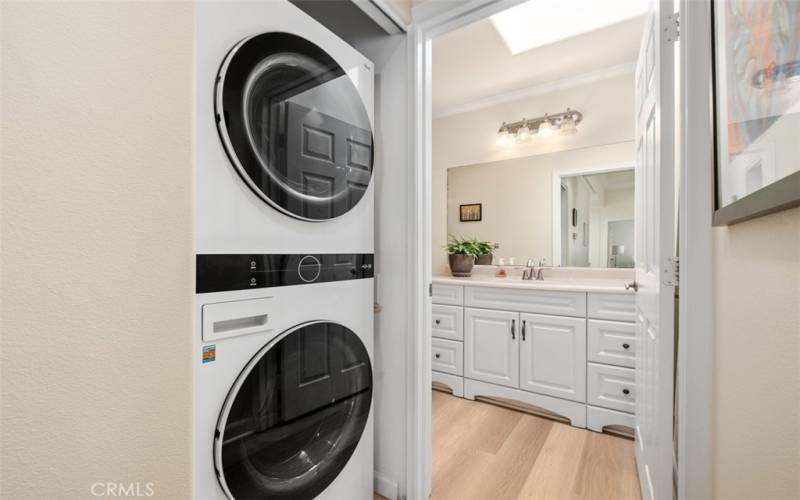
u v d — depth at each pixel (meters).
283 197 1.04
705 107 0.99
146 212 0.55
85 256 0.49
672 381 1.09
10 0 0.44
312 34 1.14
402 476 1.47
